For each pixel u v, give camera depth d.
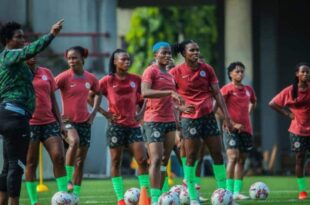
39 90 29.61
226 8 67.25
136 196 31.12
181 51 29.81
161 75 29.34
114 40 62.78
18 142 25.06
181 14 96.31
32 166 30.53
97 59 62.00
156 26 96.31
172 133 29.72
